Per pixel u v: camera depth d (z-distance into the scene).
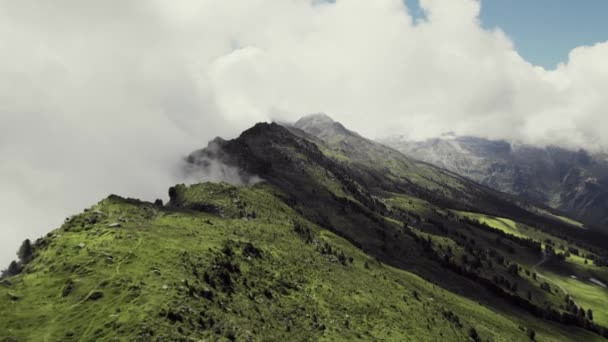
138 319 80.94
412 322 142.50
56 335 78.44
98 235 121.81
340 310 129.00
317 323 113.12
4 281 96.06
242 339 85.94
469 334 164.00
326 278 151.75
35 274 101.12
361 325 124.25
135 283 93.88
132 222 139.25
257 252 145.12
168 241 124.06
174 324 82.25
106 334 77.75
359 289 154.00
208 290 99.19
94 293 90.12
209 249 125.00
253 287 118.50
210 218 176.38
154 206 172.00
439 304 188.00
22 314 84.75
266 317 104.12
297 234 192.50
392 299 159.12
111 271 99.69
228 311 96.69
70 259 106.06
